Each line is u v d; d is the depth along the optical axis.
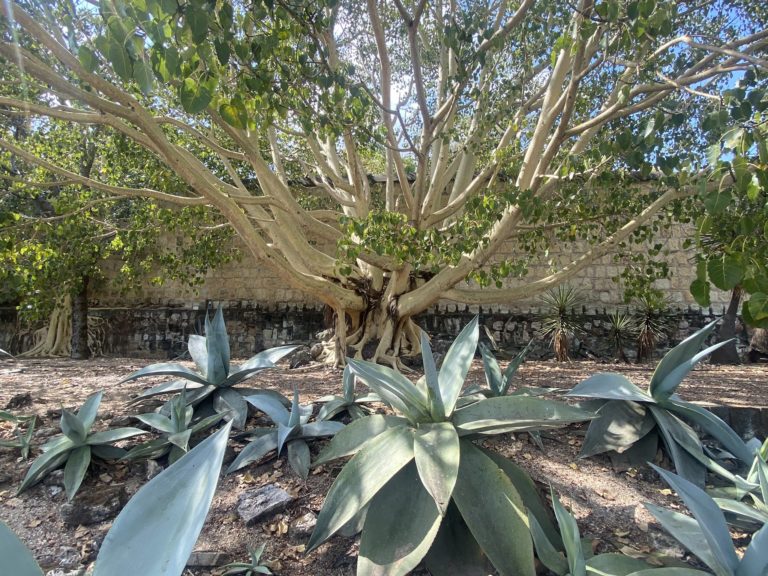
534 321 10.64
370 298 7.29
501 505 2.56
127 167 8.03
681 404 3.72
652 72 4.41
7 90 6.04
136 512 1.75
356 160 6.98
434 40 8.10
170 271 9.48
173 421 3.64
